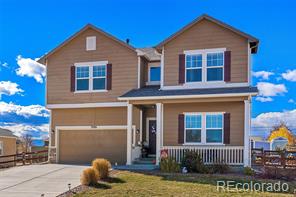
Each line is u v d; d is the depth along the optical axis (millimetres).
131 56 24156
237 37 21672
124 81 24094
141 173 18359
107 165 16859
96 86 24656
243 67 21422
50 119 25703
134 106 23812
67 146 25281
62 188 14891
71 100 25047
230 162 20453
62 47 25531
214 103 21547
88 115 24953
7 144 36250
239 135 20938
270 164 20984
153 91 22375
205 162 20750
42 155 29219
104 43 24766
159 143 20984
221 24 21812
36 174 18547
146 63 25141
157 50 23031
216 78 21750
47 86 25641
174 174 18172
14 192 14352
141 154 23734
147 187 14734
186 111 21922
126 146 23906
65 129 25391
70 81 25188
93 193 13844
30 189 14836
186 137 21781
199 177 17266
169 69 22562
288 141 36750
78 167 21203
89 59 24969
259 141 40875
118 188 14586
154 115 24500
